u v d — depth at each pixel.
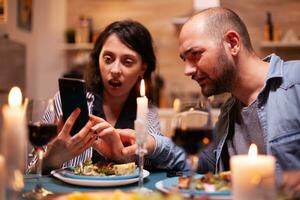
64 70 4.11
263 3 3.93
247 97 1.51
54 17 4.11
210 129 1.00
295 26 3.89
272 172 0.79
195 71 1.45
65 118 1.41
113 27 1.86
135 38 1.84
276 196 0.77
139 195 0.79
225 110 1.61
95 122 1.43
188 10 4.07
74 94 1.38
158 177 1.36
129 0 4.18
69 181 1.20
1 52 3.35
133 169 1.29
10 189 0.80
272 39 3.76
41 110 1.15
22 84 3.66
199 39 1.42
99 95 1.93
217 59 1.42
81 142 1.36
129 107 1.93
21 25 3.71
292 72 1.44
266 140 1.43
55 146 1.35
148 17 4.14
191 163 1.02
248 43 1.49
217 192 0.94
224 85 1.47
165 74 4.08
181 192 0.94
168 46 4.09
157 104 3.63
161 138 1.53
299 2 3.88
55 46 4.10
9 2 3.55
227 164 1.57
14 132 0.82
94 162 1.67
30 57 3.84
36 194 1.05
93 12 4.21
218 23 1.44
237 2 3.97
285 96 1.41
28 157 1.43
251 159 0.81
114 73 1.81
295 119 1.37
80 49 4.07
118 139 1.46
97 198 0.83
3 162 0.81
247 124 1.51
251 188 0.78
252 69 1.48
